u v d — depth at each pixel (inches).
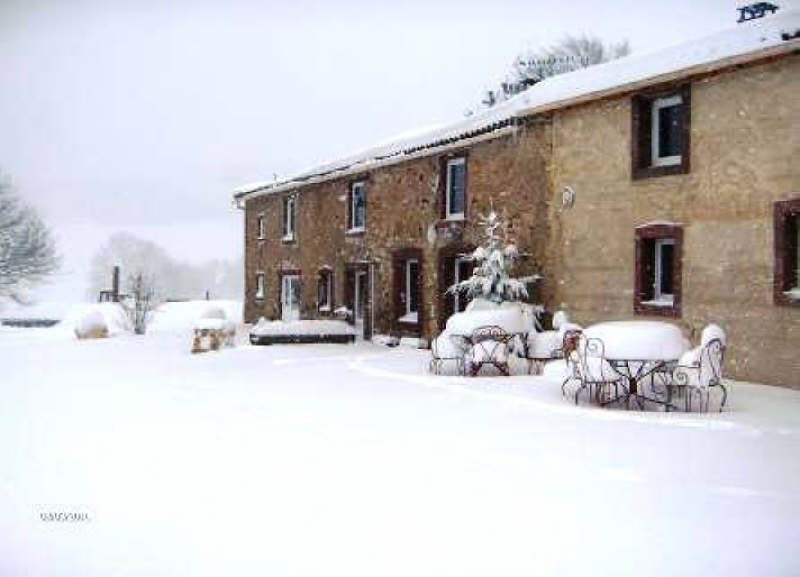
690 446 273.3
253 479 233.3
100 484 230.2
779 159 423.2
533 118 585.6
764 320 430.6
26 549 177.2
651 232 495.2
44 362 642.8
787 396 388.5
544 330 577.0
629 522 192.2
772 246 426.6
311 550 174.9
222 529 189.2
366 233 821.2
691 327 470.3
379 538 182.1
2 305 1814.7
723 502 207.8
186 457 262.8
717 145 456.1
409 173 745.0
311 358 622.8
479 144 648.4
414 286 764.6
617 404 366.9
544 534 184.1
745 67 439.8
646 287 504.7
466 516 197.3
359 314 851.4
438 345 498.6
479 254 569.9
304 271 967.6
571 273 557.9
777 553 171.8
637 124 505.7
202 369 560.7
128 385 468.8
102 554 173.9
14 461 260.1
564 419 328.2
